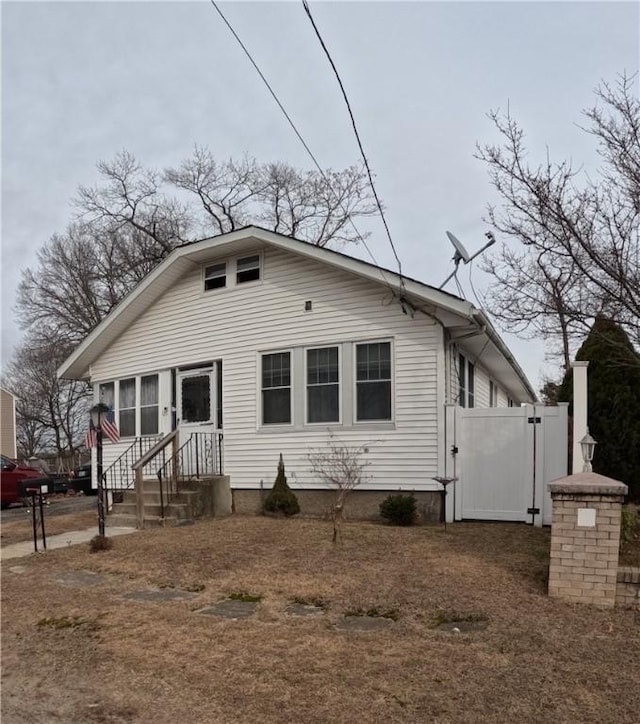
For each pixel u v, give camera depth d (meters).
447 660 4.38
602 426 9.19
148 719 3.72
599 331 8.12
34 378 40.75
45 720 3.80
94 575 7.28
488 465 9.82
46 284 32.41
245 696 3.93
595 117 7.64
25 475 17.38
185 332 13.22
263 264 12.02
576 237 7.46
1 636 5.31
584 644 4.63
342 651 4.61
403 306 10.31
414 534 8.64
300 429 11.28
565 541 5.70
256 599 6.02
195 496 11.13
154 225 30.83
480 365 13.91
